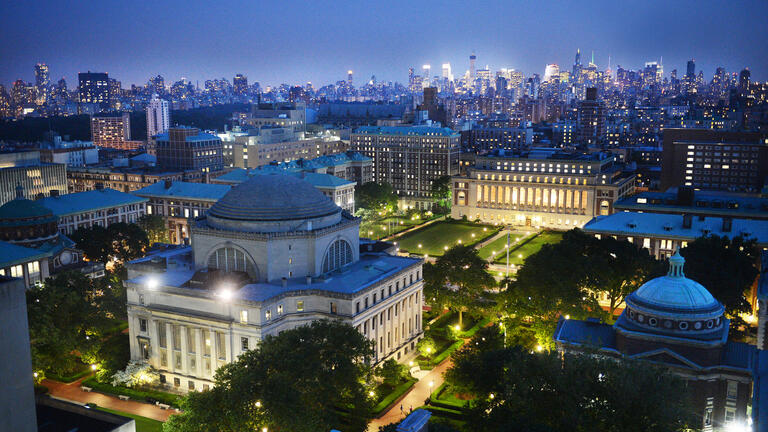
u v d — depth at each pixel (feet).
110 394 465.06
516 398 325.62
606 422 306.35
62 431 277.85
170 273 515.91
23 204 631.97
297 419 330.54
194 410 343.05
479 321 603.26
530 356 355.15
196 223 529.04
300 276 507.71
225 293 457.27
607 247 561.02
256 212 506.07
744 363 368.48
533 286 499.92
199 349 464.24
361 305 474.49
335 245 531.09
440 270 588.50
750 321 573.33
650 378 312.71
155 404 449.89
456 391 438.81
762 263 577.43
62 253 633.61
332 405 423.64
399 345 527.40
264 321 445.78
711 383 367.66
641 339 382.01
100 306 516.73
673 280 386.93
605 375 327.88
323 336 394.32
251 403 336.08
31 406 246.27
